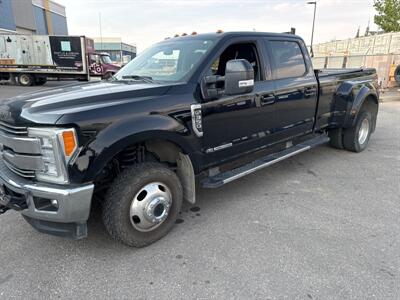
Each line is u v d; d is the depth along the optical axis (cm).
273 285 245
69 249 298
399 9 2595
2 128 273
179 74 329
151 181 290
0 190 278
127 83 338
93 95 274
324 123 511
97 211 363
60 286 249
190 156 316
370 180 457
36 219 266
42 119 238
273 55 406
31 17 4359
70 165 240
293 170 500
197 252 290
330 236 312
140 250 295
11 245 304
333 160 546
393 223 335
